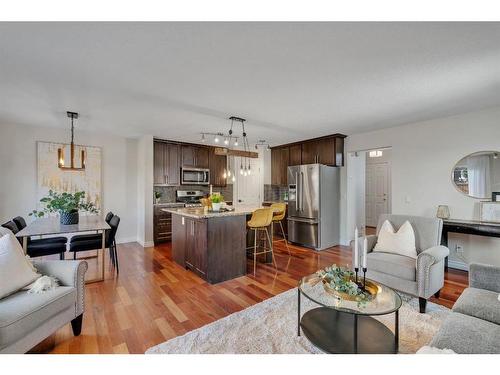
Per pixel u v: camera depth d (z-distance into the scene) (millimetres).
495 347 1211
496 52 1817
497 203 3113
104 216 4840
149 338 1903
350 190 5027
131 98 2748
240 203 6520
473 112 3312
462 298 1683
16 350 1432
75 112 3283
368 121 3779
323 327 1914
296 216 5070
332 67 2055
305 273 3396
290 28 1543
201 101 2854
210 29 1551
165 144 5277
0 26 1496
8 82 2328
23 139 4043
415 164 3898
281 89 2508
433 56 1880
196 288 2867
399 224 2992
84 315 2242
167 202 5566
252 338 1894
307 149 5359
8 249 1801
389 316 2182
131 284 2967
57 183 4336
